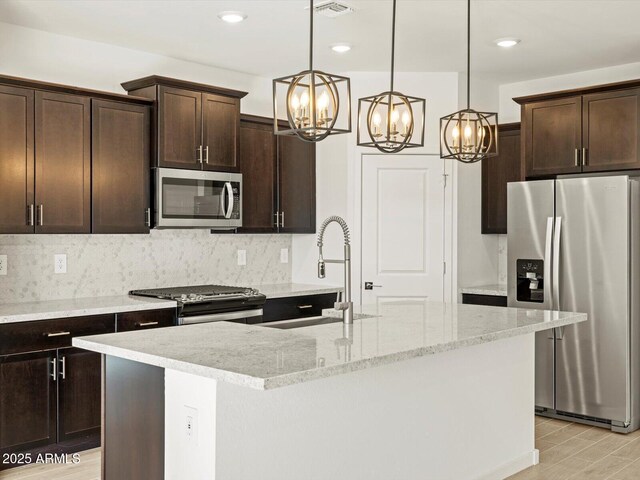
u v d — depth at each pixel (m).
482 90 5.92
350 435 2.87
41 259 4.48
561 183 4.83
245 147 5.38
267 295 5.09
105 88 4.81
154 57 5.07
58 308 4.06
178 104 4.76
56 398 3.94
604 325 4.65
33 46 4.45
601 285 4.66
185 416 2.47
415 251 5.75
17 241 4.37
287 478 2.60
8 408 3.76
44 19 4.23
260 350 2.54
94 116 4.39
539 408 5.02
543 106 5.19
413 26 4.40
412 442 3.19
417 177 5.75
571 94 5.03
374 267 5.74
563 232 4.83
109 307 4.14
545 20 4.27
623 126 4.79
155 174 4.66
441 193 5.74
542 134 5.20
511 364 3.87
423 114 2.74
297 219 5.78
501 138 5.88
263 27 4.41
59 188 4.22
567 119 5.06
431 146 5.70
